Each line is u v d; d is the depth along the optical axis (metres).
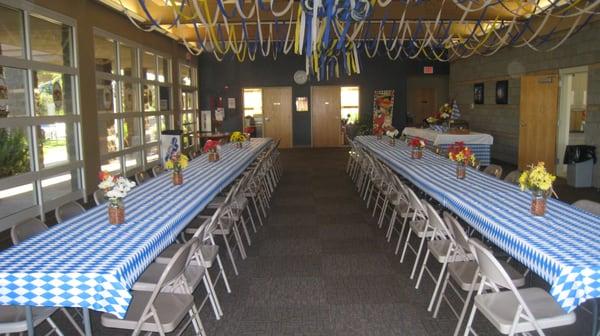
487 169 5.44
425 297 3.70
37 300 2.33
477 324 3.24
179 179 4.64
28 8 6.05
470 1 6.28
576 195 7.31
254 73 14.80
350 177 9.47
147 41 10.28
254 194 5.82
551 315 2.46
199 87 14.74
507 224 3.02
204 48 8.87
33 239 2.88
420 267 4.34
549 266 2.39
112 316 2.54
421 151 6.59
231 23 8.77
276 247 5.01
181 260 2.61
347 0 5.31
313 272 4.27
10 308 2.68
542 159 9.34
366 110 14.96
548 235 2.78
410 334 3.14
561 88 8.85
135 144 9.84
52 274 2.31
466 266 3.18
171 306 2.67
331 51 9.94
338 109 15.03
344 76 14.80
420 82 17.50
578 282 2.27
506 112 10.89
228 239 5.27
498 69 11.20
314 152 13.88
